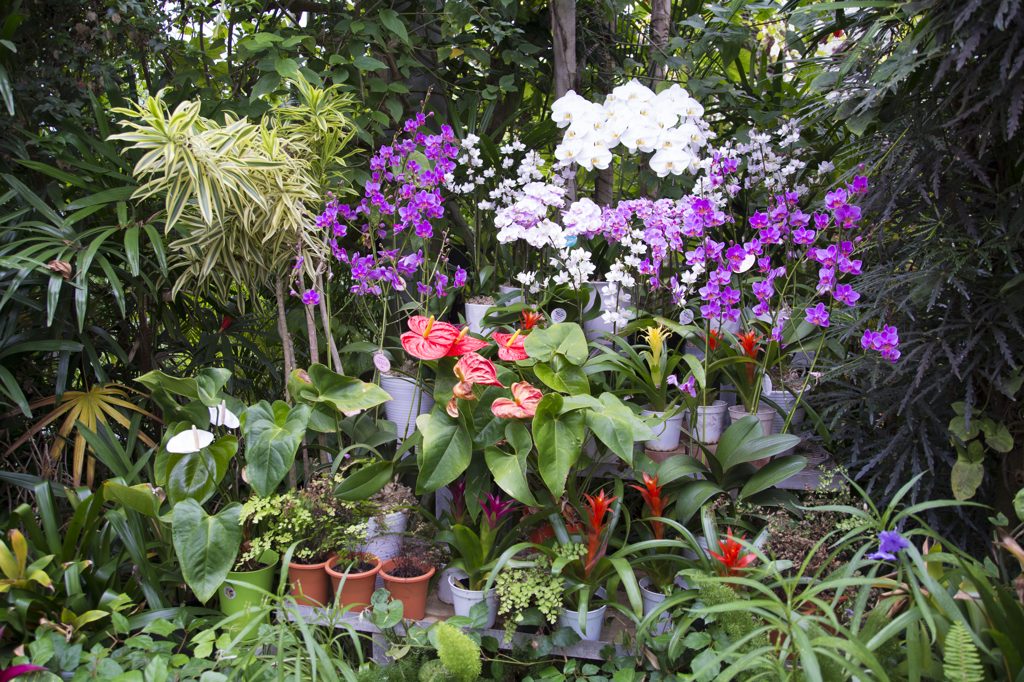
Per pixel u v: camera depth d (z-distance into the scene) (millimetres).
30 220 1958
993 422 1621
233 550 1573
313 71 2244
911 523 1726
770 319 1891
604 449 1846
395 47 2551
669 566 1704
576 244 2127
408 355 2246
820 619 1164
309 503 1674
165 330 2377
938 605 1205
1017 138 1573
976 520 1716
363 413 2072
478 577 1697
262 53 2328
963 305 1610
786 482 1900
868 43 1648
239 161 1711
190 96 2326
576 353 1762
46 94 2039
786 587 1214
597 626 1631
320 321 2361
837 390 1952
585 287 2094
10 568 1474
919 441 1740
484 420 1724
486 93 2488
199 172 1663
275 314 2514
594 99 2688
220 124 2262
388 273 2082
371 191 2076
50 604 1526
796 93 2730
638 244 1923
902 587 1228
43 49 2057
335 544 1669
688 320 2043
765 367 1894
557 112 2100
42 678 1349
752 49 2807
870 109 1674
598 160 2068
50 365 2086
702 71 2859
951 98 1515
